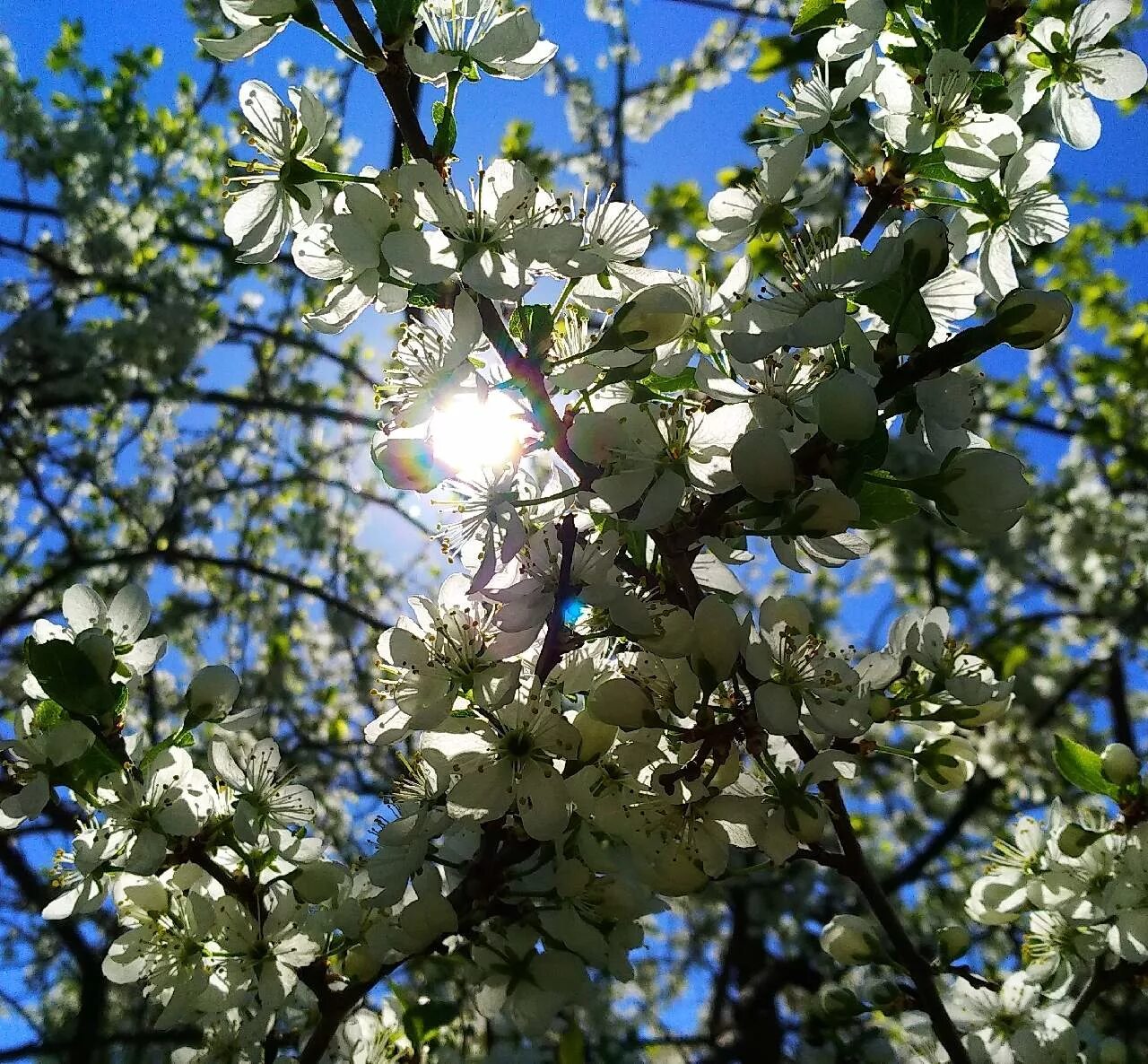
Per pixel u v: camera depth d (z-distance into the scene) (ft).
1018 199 0.62
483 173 0.54
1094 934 0.73
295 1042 0.75
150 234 2.69
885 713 0.65
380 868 0.58
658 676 0.54
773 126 0.69
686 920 2.47
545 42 0.57
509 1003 0.62
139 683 0.66
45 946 2.06
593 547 0.56
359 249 0.53
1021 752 2.13
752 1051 1.77
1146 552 2.41
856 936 0.69
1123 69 0.66
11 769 0.60
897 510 0.53
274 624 2.87
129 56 2.68
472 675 0.57
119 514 2.86
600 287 0.61
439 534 0.56
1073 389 2.85
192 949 0.62
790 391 0.55
